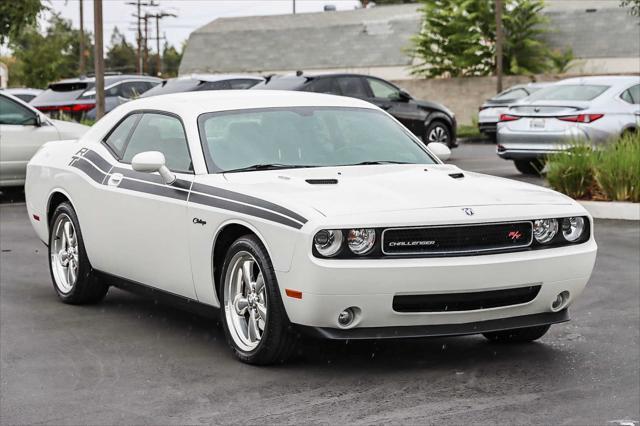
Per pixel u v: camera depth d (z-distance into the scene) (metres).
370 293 5.39
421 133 20.11
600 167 12.71
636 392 5.41
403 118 19.72
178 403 5.27
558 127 15.48
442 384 5.57
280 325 5.69
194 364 6.03
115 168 7.22
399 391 5.43
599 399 5.28
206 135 6.58
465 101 38.28
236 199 5.94
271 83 18.67
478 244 5.62
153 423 4.95
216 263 6.20
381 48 53.81
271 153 6.54
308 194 5.76
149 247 6.73
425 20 43.22
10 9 22.16
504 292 5.68
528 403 5.21
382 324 5.56
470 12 42.88
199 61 58.84
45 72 53.16
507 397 5.32
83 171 7.50
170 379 5.72
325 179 6.06
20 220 12.98
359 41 55.00
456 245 5.57
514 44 43.00
